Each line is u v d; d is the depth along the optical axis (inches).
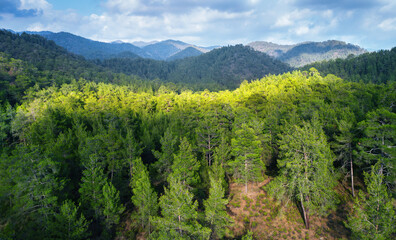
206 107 2367.1
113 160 1282.0
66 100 3070.9
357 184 1245.1
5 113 2381.9
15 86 3494.1
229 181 1518.2
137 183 1062.4
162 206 807.7
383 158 945.5
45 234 866.1
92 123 2308.1
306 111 1501.0
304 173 952.3
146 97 3934.5
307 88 2410.2
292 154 1016.9
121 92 4323.3
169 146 1309.1
